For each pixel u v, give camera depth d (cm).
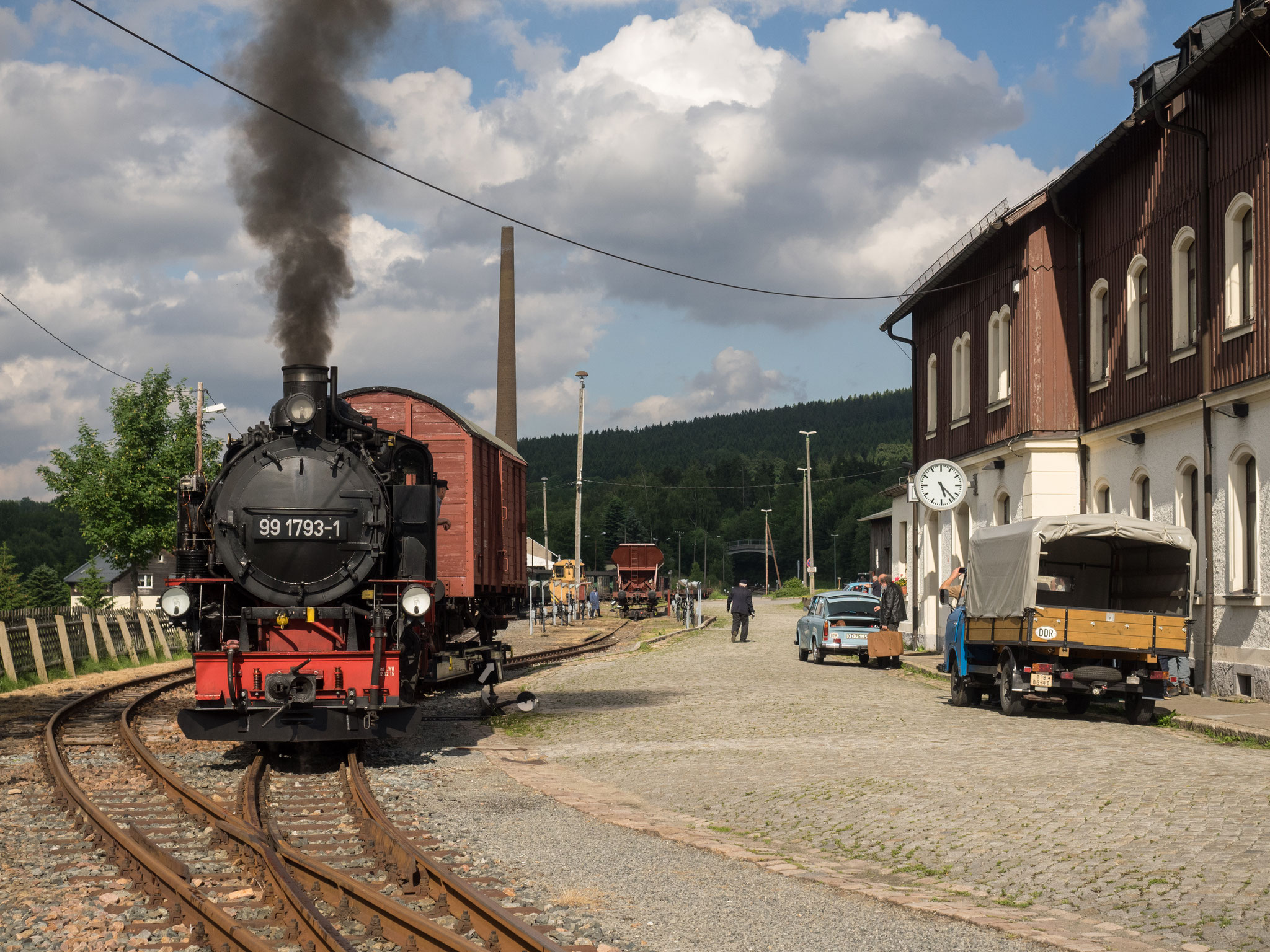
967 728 1466
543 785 1080
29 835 817
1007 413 2442
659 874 724
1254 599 1638
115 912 615
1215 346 1772
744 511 17750
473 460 1838
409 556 1245
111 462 4012
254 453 1217
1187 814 879
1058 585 1827
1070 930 603
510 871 714
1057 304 2314
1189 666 1661
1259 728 1327
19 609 2217
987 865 757
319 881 646
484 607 2086
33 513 15362
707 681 2153
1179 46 2136
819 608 2647
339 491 1216
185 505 1220
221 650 1145
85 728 1472
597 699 1889
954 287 2744
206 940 561
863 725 1504
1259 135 1658
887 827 881
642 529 15725
